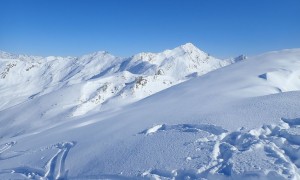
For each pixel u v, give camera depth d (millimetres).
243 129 21406
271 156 17406
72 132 34500
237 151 18547
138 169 19734
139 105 51781
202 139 21344
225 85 42594
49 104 116312
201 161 18531
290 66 47094
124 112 43000
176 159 19547
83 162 23516
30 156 28344
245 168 16656
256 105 25656
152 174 18625
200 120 25047
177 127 25500
